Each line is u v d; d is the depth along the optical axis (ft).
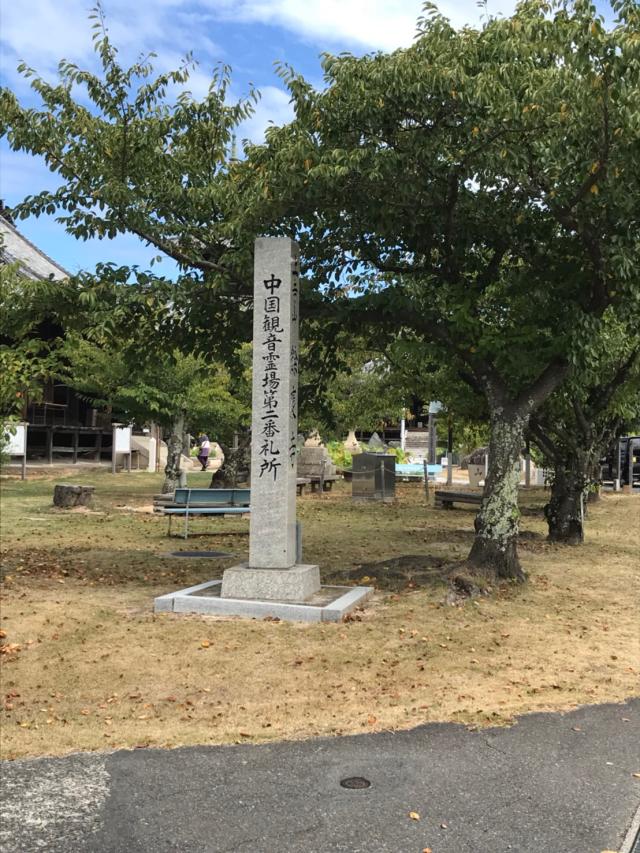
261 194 26.32
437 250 31.45
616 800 12.51
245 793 12.61
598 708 16.93
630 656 21.09
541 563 35.78
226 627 22.94
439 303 28.14
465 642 21.88
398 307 27.71
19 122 27.99
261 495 26.08
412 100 24.56
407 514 59.00
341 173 24.20
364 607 25.75
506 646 21.68
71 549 38.29
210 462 120.78
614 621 24.97
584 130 24.18
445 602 26.13
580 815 12.01
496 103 24.14
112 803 12.24
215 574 32.17
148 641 21.44
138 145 29.25
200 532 45.37
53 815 11.85
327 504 66.39
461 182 28.25
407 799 12.46
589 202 26.05
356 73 24.81
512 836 11.35
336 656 20.38
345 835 11.32
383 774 13.38
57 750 14.43
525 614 25.20
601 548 41.34
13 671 19.06
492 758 14.12
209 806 12.16
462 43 24.73
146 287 28.68
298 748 14.51
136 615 24.54
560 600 27.53
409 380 48.98
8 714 16.49
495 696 17.66
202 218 30.60
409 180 26.45
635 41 21.04
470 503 66.49
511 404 29.76
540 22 23.15
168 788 12.78
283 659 20.11
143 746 14.60
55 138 28.50
